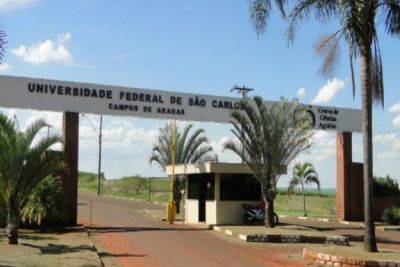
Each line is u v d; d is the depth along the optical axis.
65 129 22.95
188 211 28.45
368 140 15.71
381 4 16.20
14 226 16.62
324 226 27.80
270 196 23.81
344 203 30.77
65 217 22.39
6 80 22.05
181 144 36.09
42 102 22.58
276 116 23.81
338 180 31.22
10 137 16.91
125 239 19.48
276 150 23.67
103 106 23.69
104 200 45.34
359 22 15.14
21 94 22.25
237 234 20.92
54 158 17.72
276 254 16.75
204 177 27.27
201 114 25.62
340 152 31.03
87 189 66.69
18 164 16.81
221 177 25.89
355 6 15.09
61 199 22.41
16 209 16.78
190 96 25.44
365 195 15.70
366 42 15.65
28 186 17.03
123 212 32.59
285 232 21.02
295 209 45.47
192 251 16.98
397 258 14.21
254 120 23.67
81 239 18.41
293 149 23.91
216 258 15.69
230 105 26.12
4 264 12.45
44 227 21.86
